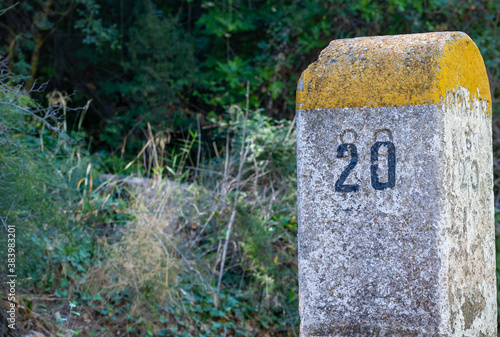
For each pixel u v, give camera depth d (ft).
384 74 8.18
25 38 27.71
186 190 19.08
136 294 15.21
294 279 17.90
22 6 27.53
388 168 8.08
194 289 17.03
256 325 17.07
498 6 27.76
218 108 28.89
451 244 7.97
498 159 26.14
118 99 29.35
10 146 12.98
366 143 8.18
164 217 17.15
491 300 9.27
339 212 8.30
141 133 28.19
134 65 27.89
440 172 7.84
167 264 15.48
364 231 8.19
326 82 8.45
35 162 14.12
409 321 7.95
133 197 17.67
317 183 8.40
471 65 8.82
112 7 30.53
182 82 27.17
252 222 17.92
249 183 20.26
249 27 28.19
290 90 27.99
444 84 7.94
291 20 27.32
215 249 18.48
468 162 8.59
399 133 8.03
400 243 8.02
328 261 8.34
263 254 17.43
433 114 7.85
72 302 14.51
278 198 19.99
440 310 7.80
